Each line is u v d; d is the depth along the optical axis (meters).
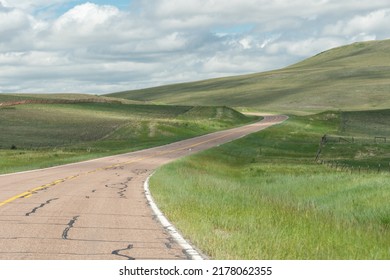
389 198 43.50
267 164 102.25
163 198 32.81
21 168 65.44
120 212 26.80
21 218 23.58
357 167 100.81
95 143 148.50
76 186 41.59
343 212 36.97
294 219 25.33
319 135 178.88
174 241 19.09
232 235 19.67
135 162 83.94
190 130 195.88
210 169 84.38
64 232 20.31
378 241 21.47
